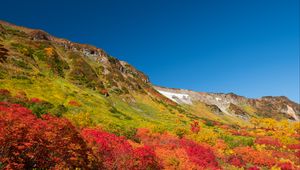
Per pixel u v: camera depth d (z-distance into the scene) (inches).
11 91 1911.9
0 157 681.6
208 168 1401.3
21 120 767.1
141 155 1082.7
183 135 2034.9
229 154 1800.0
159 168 1173.7
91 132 1083.9
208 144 1898.4
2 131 685.9
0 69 2340.1
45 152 770.2
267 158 1761.8
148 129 1898.4
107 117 2198.6
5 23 4569.4
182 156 1387.8
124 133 1605.6
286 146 2239.2
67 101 2279.8
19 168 683.4
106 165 930.7
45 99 2059.5
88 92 3149.6
